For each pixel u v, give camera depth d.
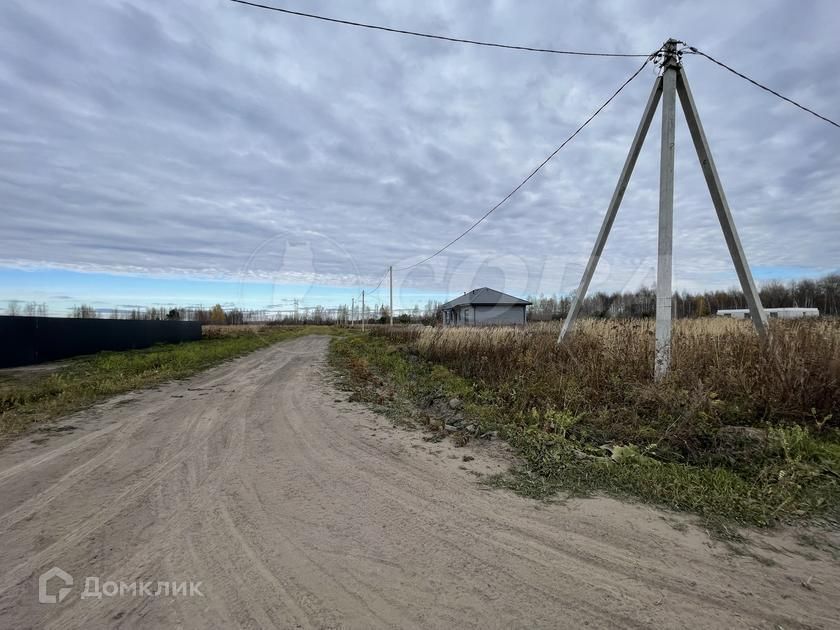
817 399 4.46
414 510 2.97
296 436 4.82
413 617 1.90
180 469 3.77
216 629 1.82
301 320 50.31
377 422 5.47
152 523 2.77
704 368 5.36
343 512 2.93
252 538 2.58
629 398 5.07
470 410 5.67
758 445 3.81
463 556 2.39
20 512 2.93
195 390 7.92
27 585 2.12
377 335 24.58
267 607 1.96
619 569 2.26
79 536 2.60
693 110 5.99
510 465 3.87
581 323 8.77
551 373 6.23
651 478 3.38
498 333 9.66
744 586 2.13
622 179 6.82
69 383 8.78
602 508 3.00
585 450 4.08
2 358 13.20
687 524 2.76
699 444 3.99
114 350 19.22
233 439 4.71
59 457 4.11
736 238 5.93
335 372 10.62
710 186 6.04
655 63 6.00
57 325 15.80
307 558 2.37
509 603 1.99
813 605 1.99
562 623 1.86
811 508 2.95
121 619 1.88
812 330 5.33
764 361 4.87
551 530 2.68
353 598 2.03
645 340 6.32
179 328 25.70
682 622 1.86
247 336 30.86
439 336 11.39
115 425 5.33
